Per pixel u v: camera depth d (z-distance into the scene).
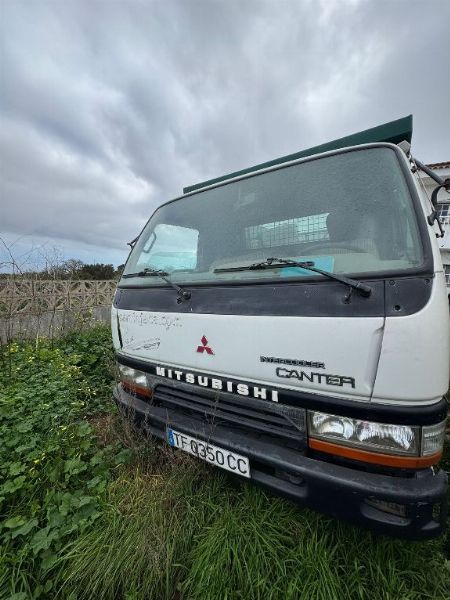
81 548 1.71
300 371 1.47
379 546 1.62
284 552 1.65
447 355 1.30
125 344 2.38
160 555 1.65
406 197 1.54
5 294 5.18
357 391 1.34
